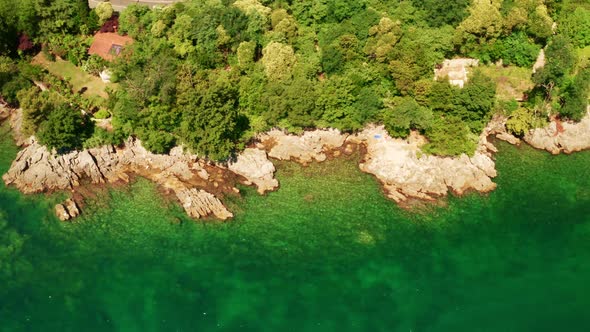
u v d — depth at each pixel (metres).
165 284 87.00
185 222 96.44
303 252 93.25
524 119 114.62
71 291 85.38
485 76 112.25
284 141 111.62
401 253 93.81
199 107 101.50
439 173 106.50
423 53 115.62
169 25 123.62
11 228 93.94
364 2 127.12
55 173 101.31
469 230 98.44
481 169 108.75
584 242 96.31
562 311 84.56
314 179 106.25
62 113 101.06
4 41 123.56
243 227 96.69
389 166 107.44
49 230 94.06
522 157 113.19
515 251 94.75
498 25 120.25
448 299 86.62
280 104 108.81
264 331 81.00
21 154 104.50
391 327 82.12
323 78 119.56
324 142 112.69
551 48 117.12
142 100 105.88
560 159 113.31
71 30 126.50
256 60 122.44
